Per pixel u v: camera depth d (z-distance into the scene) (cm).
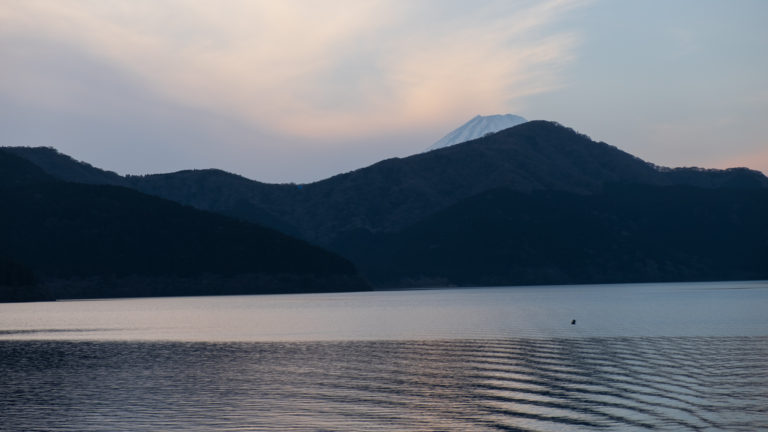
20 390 4075
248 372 4659
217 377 4469
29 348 6350
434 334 7238
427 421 3228
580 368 4625
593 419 3222
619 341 6209
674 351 5391
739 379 4109
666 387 3900
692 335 6619
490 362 4988
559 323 8481
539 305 13000
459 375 4425
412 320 9438
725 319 8606
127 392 3978
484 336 6944
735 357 5003
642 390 3831
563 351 5547
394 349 5891
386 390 3947
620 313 10181
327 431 3072
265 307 14025
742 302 12781
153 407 3566
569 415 3303
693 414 3278
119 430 3122
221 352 5878
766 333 6719
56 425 3219
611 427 3084
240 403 3631
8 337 7506
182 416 3359
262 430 3098
